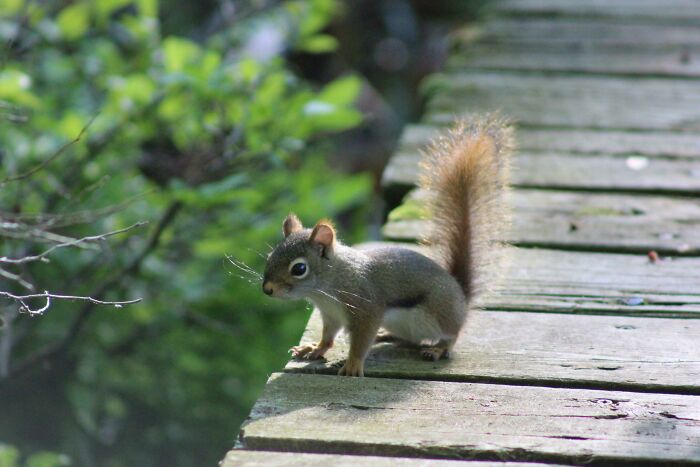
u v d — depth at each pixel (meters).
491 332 7.02
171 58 10.73
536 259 8.52
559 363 6.47
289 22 13.01
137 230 11.16
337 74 22.42
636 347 6.74
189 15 18.66
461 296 6.84
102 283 10.80
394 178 10.28
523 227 9.24
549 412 5.73
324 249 6.62
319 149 15.12
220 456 12.22
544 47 16.06
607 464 5.21
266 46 13.88
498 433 5.45
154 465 12.16
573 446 5.32
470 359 6.55
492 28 17.42
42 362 10.95
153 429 12.31
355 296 6.48
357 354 6.40
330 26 22.28
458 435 5.42
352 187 12.07
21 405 11.84
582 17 18.19
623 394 5.99
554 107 12.98
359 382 6.13
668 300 7.64
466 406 5.79
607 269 8.30
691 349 6.71
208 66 10.20
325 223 6.68
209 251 10.97
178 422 12.37
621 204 9.88
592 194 10.20
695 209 9.78
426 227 8.16
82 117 10.52
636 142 11.69
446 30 24.91
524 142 11.66
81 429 12.01
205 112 11.15
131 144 11.69
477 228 7.35
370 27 24.59
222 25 13.56
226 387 12.66
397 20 24.69
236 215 11.62
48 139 10.53
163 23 17.97
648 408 5.79
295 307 13.22
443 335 6.70
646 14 18.38
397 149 11.26
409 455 5.28
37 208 10.55
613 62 15.15
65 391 12.03
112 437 12.20
